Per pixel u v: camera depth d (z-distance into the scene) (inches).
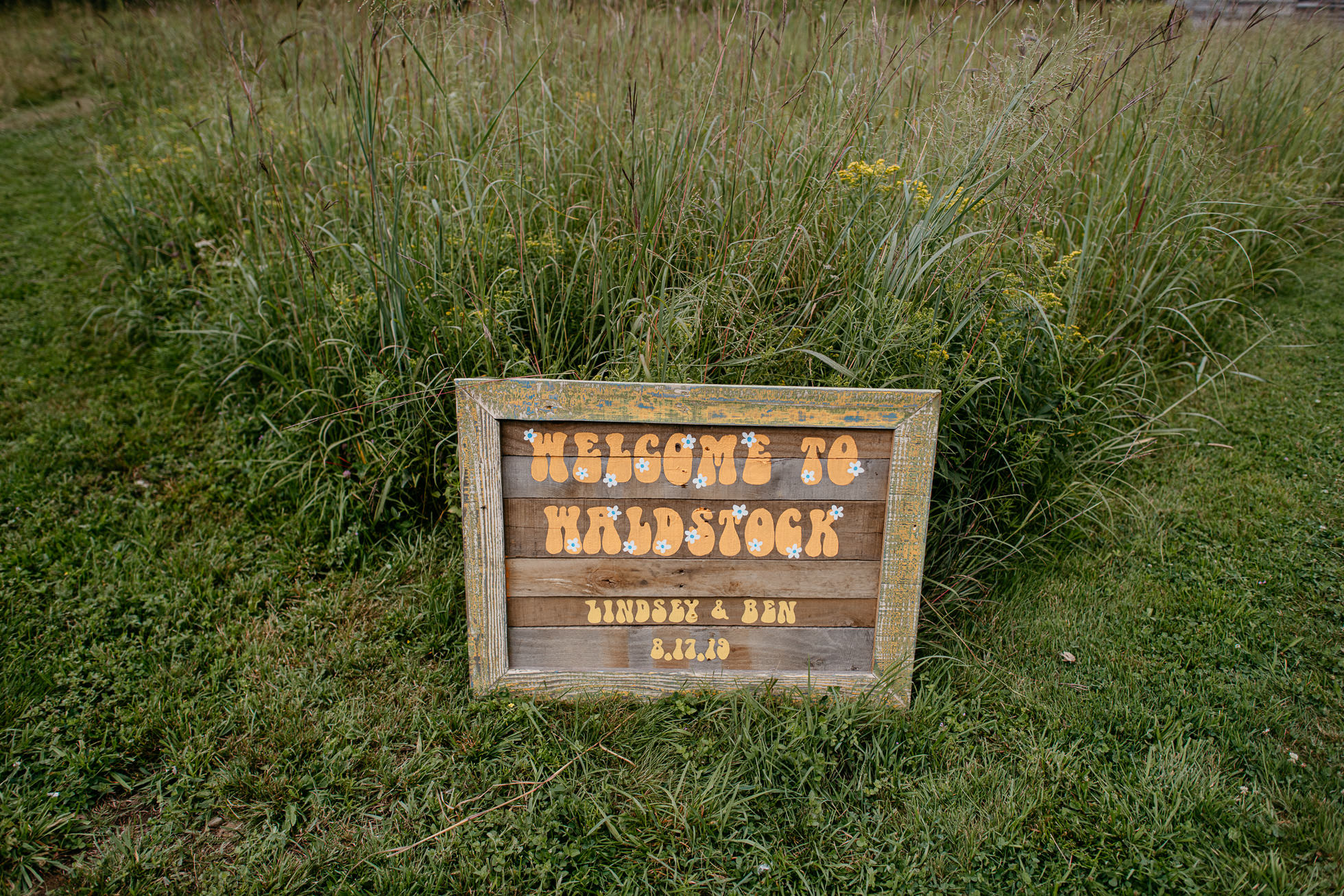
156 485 153.0
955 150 136.4
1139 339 173.9
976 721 106.8
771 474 101.7
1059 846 90.0
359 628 122.0
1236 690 110.6
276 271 163.9
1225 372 181.9
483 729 103.3
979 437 131.2
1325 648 116.7
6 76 402.3
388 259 139.2
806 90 162.7
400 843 90.3
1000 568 133.3
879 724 104.2
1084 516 142.6
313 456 144.0
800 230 125.0
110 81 307.6
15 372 186.2
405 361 139.3
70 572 129.6
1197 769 98.0
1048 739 103.6
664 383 106.2
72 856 89.0
